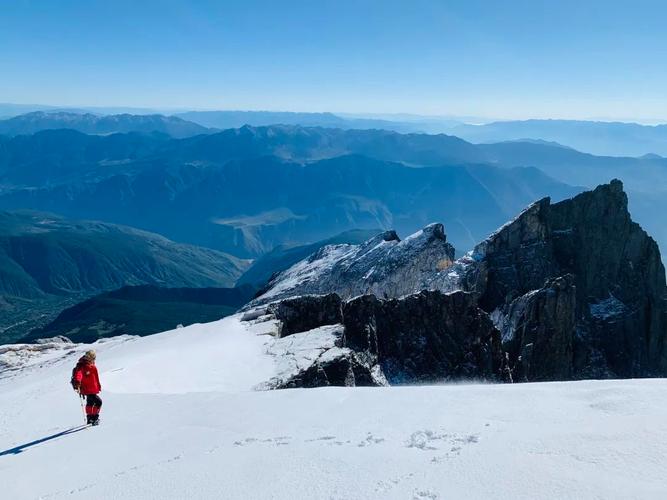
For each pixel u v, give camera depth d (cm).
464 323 5922
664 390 1664
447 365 5572
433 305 5928
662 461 1094
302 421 1808
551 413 1585
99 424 2108
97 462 1642
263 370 3631
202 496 1233
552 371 7319
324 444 1515
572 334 7912
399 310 5812
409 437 1505
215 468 1410
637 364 8544
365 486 1180
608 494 998
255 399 2211
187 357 3656
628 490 1001
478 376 5584
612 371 8206
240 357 3862
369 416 1772
